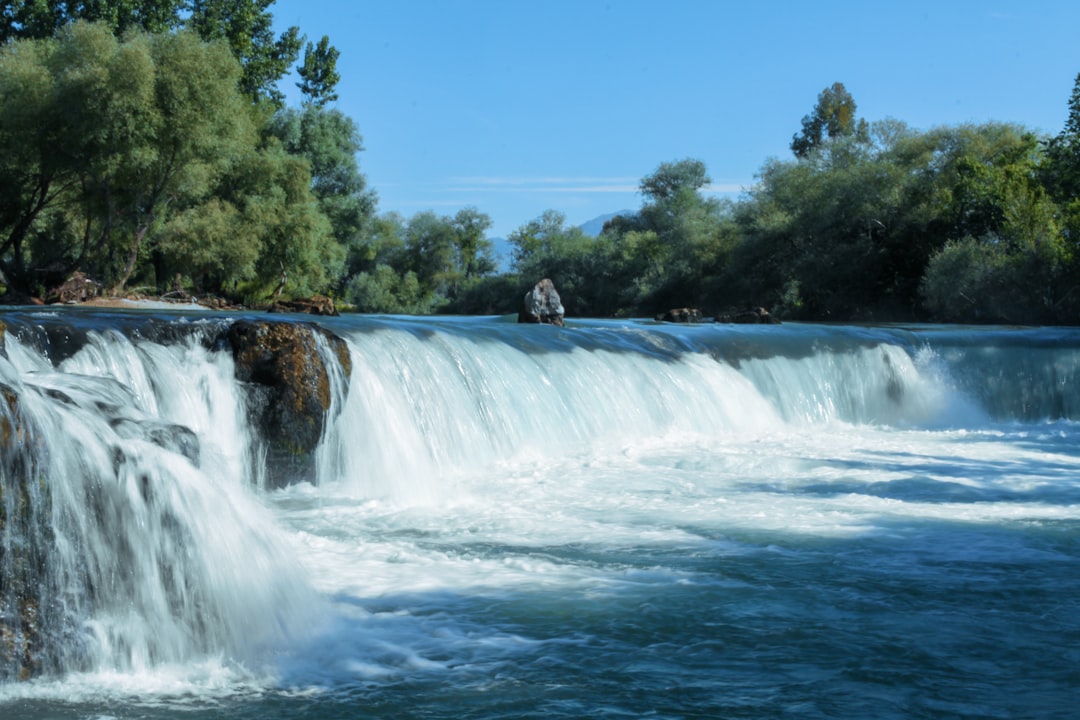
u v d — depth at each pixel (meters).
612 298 84.88
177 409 13.16
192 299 47.03
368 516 12.52
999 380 27.08
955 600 9.21
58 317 14.05
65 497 7.32
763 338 24.94
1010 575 10.09
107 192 45.78
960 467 17.09
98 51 42.84
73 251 55.62
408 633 8.10
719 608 8.86
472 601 8.96
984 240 50.53
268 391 13.78
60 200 50.03
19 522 7.00
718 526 12.19
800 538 11.62
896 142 64.62
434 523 12.20
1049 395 27.45
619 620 8.48
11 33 57.38
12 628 6.86
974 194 53.62
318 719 6.41
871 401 25.61
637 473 15.98
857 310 59.16
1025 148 58.06
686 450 18.44
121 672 7.17
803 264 60.56
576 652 7.70
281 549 8.80
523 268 94.56
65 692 6.75
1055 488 14.98
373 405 14.95
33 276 47.97
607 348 21.39
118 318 14.10
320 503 13.20
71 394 9.15
